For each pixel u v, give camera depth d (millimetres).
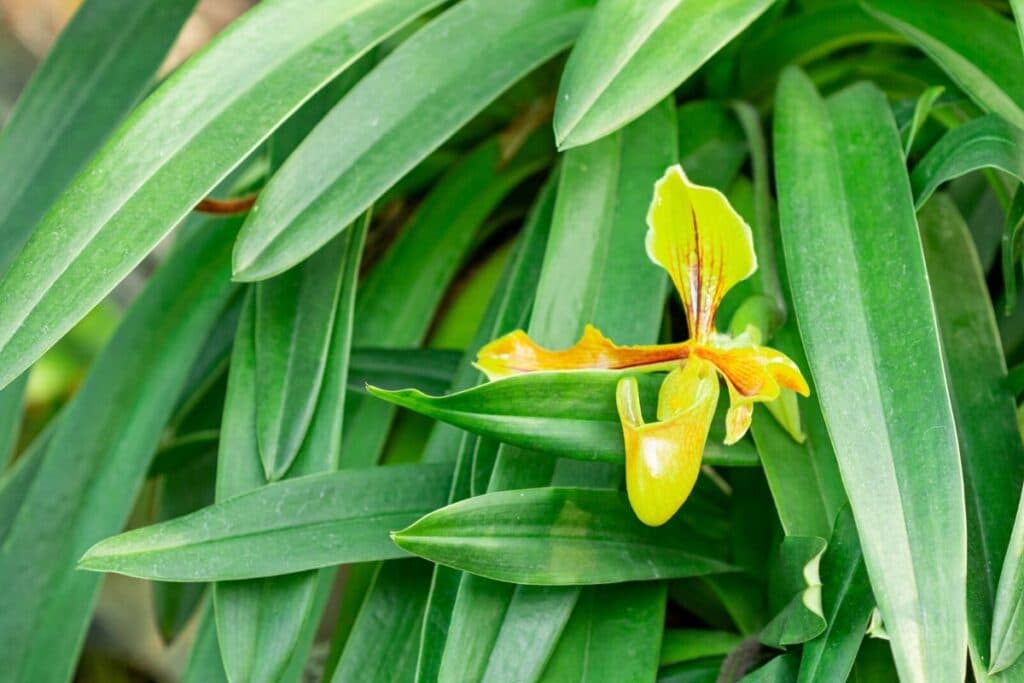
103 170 785
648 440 746
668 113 872
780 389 793
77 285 766
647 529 799
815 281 789
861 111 843
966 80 826
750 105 948
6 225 903
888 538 737
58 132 922
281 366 829
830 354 771
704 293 784
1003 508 783
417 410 756
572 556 775
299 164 804
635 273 825
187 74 803
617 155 854
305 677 1018
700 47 782
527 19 853
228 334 973
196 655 854
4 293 768
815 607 740
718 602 872
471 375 867
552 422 767
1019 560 735
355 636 814
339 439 819
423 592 822
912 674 718
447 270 954
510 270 899
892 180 808
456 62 833
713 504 850
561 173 846
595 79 772
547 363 782
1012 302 801
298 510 799
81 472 898
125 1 947
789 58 942
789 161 829
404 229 964
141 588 1527
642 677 779
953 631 721
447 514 756
